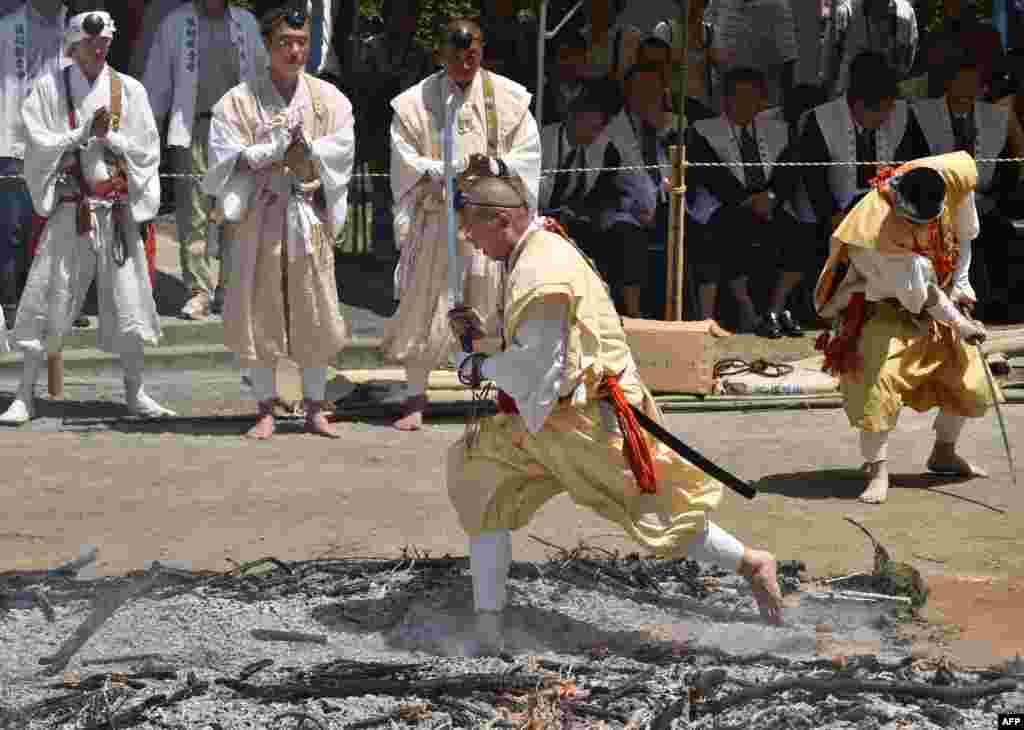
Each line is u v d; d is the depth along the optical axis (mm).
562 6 43000
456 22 30641
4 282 37812
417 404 31750
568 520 23859
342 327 30844
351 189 47812
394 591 19438
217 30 38562
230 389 35719
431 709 15227
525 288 16375
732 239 40750
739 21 42250
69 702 15281
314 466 27984
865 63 41031
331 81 45594
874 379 24812
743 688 15477
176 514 24250
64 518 24000
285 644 17672
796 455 28875
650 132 40406
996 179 43250
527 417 16531
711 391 34125
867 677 15969
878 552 19906
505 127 31047
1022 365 37031
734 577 20250
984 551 22141
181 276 42656
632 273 40312
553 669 16391
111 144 31156
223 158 29969
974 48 43562
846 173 41219
